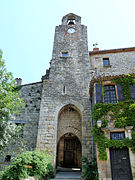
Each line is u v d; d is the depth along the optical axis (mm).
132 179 7902
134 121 8852
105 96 10453
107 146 8672
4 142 8891
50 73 14969
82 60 15539
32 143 13461
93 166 9461
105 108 9641
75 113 13727
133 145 8375
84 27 18141
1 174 7895
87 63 15297
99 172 8328
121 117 9141
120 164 8352
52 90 14016
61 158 18016
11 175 7531
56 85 14273
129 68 14773
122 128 8883
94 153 10969
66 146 18703
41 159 9328
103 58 15867
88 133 11852
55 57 15977
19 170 7762
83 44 16672
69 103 13266
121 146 8508
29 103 15430
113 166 8375
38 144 11781
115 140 8711
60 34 17750
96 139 9031
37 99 15539
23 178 7652
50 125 12445
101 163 8508
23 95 15930
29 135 13859
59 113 13445
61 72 14977
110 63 15344
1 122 8492
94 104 10312
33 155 9305
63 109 13695
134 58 15258
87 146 11398
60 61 15625
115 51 15867
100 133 9102
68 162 17906
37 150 11445
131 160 8164
